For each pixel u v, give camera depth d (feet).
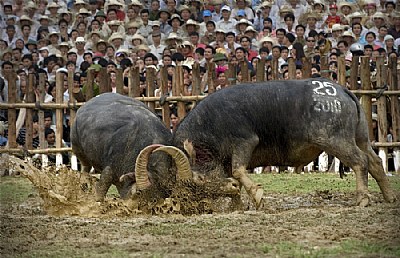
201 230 61.31
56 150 120.37
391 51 141.59
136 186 73.20
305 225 62.80
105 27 149.89
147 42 147.95
